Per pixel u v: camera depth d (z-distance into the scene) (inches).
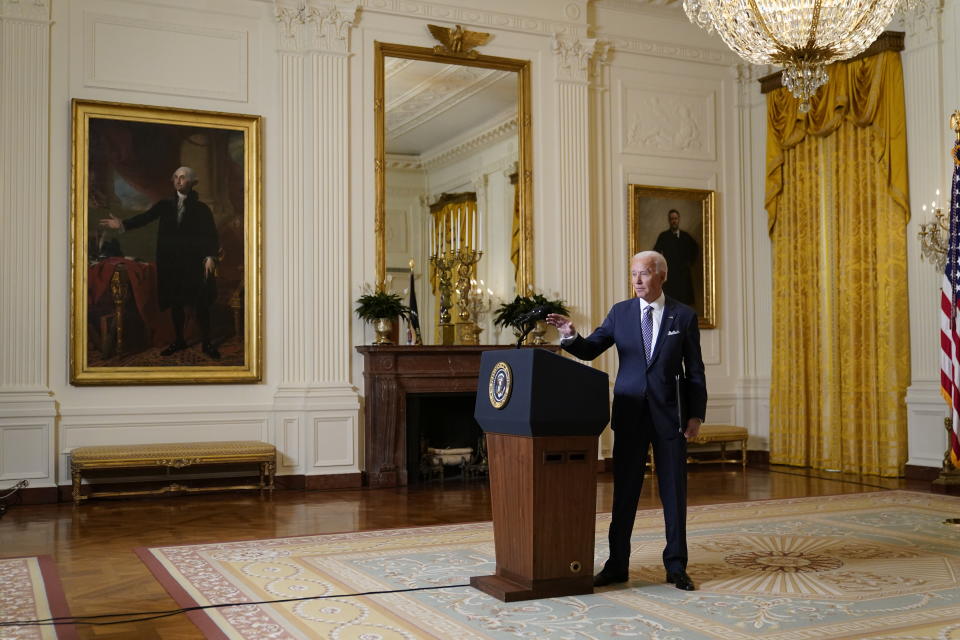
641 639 139.9
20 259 314.2
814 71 241.8
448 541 231.8
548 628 146.0
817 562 198.1
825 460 394.3
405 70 369.7
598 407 165.6
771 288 430.3
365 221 360.8
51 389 317.4
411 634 143.6
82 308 321.7
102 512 287.4
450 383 358.6
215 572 193.8
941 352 289.7
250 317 343.3
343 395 349.1
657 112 422.6
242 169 344.8
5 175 313.7
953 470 319.9
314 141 351.6
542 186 390.9
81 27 327.3
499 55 384.8
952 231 285.3
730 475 379.2
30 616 158.2
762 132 434.6
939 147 353.7
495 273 382.6
